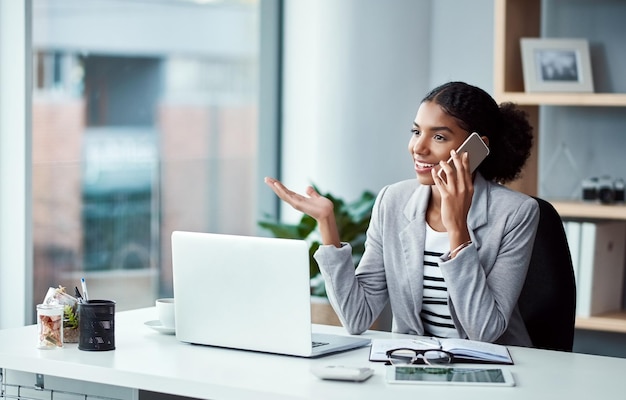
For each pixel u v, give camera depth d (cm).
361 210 466
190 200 497
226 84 510
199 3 495
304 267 230
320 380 212
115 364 225
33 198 414
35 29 412
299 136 521
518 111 286
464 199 256
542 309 293
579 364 233
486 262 266
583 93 413
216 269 242
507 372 220
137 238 470
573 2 442
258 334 238
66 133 430
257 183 528
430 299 273
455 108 267
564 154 447
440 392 204
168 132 485
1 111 390
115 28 453
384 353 236
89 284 444
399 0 482
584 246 410
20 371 245
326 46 496
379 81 486
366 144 489
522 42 422
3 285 394
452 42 479
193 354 237
